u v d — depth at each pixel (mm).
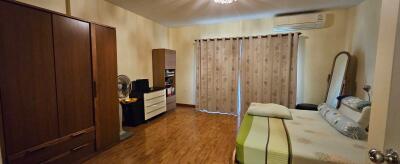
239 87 4438
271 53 4023
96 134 2414
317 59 3814
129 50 3746
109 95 2615
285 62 3930
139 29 4008
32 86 1746
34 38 1745
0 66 1532
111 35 2625
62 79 2002
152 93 3895
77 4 2609
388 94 646
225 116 4305
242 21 4352
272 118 2422
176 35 5145
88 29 2273
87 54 2273
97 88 2406
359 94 3012
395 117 639
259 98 4203
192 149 2600
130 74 3807
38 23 1771
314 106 3471
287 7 3383
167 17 4113
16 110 1637
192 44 4984
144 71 4242
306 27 3762
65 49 2021
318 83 3846
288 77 3898
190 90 5164
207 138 2988
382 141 669
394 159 624
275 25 3840
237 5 3283
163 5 3316
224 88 4539
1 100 1544
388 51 653
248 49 4242
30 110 1737
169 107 4641
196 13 3791
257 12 3688
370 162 737
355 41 3217
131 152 2510
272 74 4059
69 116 2088
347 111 2273
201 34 4852
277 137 1763
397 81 632
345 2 3125
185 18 4188
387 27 663
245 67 4293
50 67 1887
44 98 1845
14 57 1613
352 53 3326
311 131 1940
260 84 4168
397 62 627
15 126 1635
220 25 4609
